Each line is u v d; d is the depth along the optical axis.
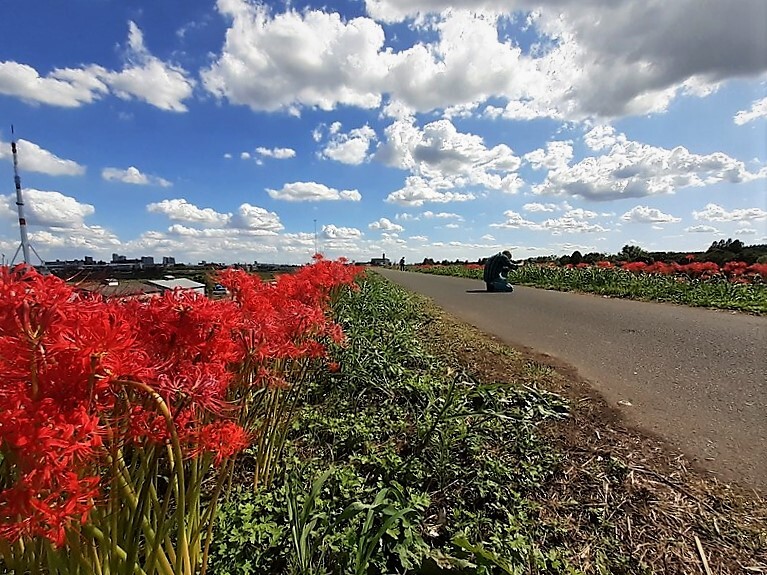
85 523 1.20
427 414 3.54
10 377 1.04
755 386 4.64
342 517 2.07
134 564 1.39
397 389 4.28
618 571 2.11
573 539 2.32
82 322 1.11
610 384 4.77
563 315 9.99
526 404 4.00
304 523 2.06
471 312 10.58
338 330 3.03
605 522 2.43
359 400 4.21
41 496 1.05
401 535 2.14
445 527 2.42
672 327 8.20
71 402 1.07
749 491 2.69
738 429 3.57
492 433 3.39
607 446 3.29
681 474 2.89
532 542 2.24
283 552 2.03
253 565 1.97
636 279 16.58
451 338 7.05
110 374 1.13
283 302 2.95
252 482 2.79
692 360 5.74
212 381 1.42
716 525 2.39
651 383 4.79
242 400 2.21
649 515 2.49
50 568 1.24
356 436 3.36
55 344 1.05
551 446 3.28
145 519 1.43
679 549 2.23
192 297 1.49
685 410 3.99
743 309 10.53
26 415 1.00
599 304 12.23
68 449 0.99
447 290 17.59
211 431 1.47
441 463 2.86
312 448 3.34
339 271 7.02
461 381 4.61
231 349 1.65
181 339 1.42
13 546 1.21
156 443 1.37
